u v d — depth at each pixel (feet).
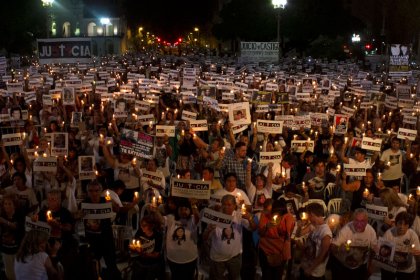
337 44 181.47
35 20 157.48
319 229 23.79
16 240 25.40
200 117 52.03
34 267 21.36
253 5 175.52
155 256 24.41
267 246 24.89
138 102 52.03
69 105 58.08
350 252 23.80
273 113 56.39
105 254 26.40
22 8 149.59
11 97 63.31
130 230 29.78
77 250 23.26
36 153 33.40
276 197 31.65
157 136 37.91
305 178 34.32
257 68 103.65
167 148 37.78
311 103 63.82
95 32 294.87
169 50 272.51
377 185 31.91
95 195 26.11
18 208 25.85
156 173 30.96
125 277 26.43
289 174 34.19
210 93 65.62
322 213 23.73
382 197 27.09
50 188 30.22
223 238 24.59
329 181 35.17
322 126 47.67
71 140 40.47
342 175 33.32
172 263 24.79
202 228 28.63
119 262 29.37
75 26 294.05
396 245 24.12
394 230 24.26
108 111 51.24
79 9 291.79
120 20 295.28
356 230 23.86
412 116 49.80
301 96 62.44
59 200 25.70
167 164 37.47
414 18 195.31
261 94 60.49
